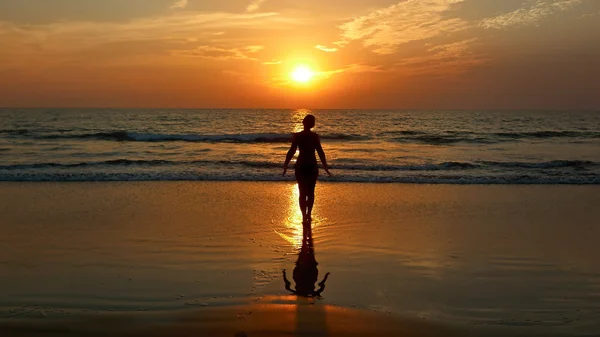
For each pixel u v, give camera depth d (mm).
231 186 11984
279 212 8734
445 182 12711
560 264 5645
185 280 4992
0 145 23375
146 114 78875
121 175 13328
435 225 7738
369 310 4199
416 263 5691
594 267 5531
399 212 8789
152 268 5402
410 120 57719
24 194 10547
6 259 5730
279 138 26719
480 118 65062
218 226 7559
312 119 7648
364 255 6016
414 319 4000
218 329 3723
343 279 5090
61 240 6637
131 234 6992
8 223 7691
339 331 3723
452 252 6164
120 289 4691
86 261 5652
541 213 8766
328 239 6805
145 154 19641
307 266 5539
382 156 19219
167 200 9922
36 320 3896
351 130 37781
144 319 3920
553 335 3703
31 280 4965
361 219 8164
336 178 13117
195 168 15070
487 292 4703
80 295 4516
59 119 57188
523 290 4758
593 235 7090
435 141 27766
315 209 9039
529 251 6211
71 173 13531
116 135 28062
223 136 26906
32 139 26969
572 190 11531
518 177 13289
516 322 3959
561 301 4457
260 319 3941
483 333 3736
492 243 6613
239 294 4582
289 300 4430
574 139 28844
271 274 5234
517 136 31094
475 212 8828
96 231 7164
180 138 27188
